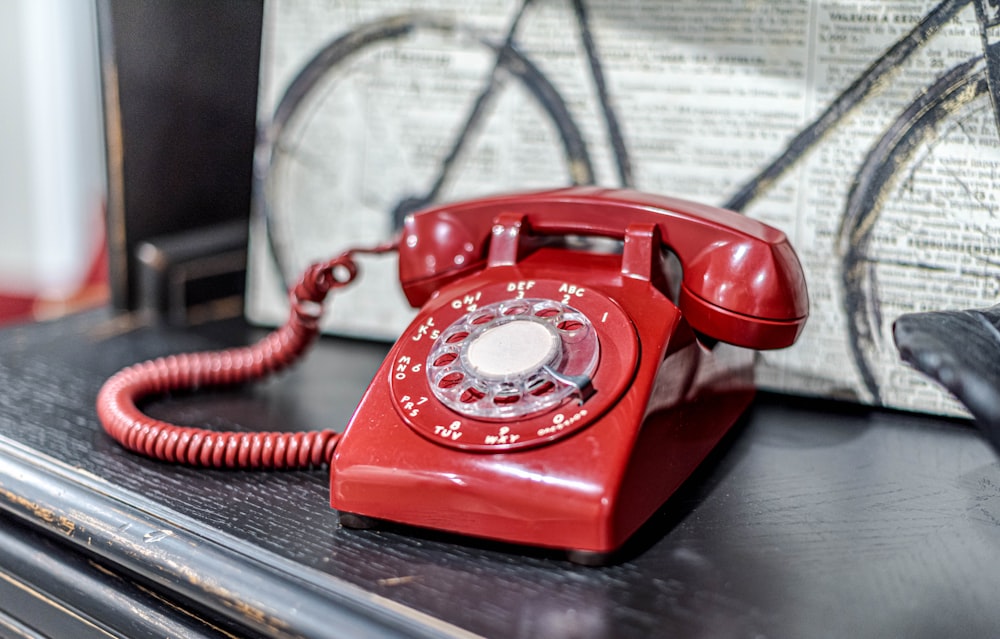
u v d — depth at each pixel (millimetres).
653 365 600
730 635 521
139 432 675
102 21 868
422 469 581
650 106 777
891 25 718
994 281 712
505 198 708
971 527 604
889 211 729
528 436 577
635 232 668
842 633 521
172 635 592
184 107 917
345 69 854
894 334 560
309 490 647
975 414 508
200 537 594
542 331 626
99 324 912
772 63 746
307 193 875
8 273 2068
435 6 824
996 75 698
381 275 860
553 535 565
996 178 706
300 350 789
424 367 630
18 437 696
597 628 525
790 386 762
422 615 533
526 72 807
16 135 2023
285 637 549
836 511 620
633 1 773
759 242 651
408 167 848
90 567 630
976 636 519
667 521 610
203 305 938
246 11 908
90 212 2031
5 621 663
